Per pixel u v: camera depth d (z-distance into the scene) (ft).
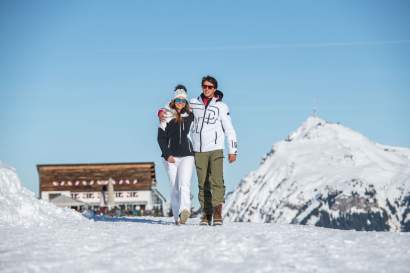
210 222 41.78
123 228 34.24
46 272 19.52
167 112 40.78
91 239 27.78
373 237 29.22
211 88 40.91
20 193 41.16
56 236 28.89
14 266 20.15
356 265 21.63
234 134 41.04
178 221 41.93
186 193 40.57
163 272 19.81
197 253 23.70
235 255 23.36
